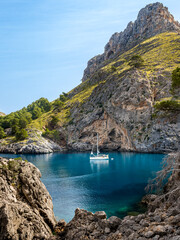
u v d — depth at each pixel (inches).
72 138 6279.5
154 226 609.3
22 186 1016.9
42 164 3651.6
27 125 6953.7
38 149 5561.0
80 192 1867.6
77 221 890.1
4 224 721.6
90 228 789.2
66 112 7293.3
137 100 4776.1
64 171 2952.8
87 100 6776.6
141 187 1927.9
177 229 562.6
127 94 4982.8
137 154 4367.6
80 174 2714.1
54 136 6476.4
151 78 5137.8
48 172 2896.2
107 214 1339.8
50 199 1197.1
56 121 6879.9
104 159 4005.9
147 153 4338.1
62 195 1795.0
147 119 4586.6
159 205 1053.8
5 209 745.0
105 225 775.1
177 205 754.2
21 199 982.4
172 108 1533.0
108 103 5506.9
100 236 727.1
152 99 4736.7
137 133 4645.7
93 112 5959.6
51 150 5910.4
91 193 1822.1
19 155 5152.6
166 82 4862.2
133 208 1413.6
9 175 1008.2
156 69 5516.7
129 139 4877.0
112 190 1884.8
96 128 5831.7
